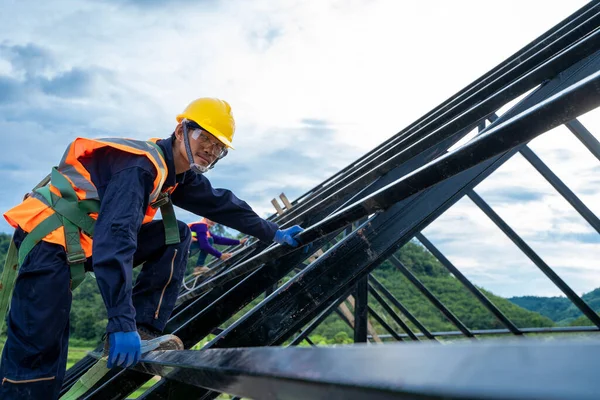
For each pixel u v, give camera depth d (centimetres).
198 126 279
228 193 316
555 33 386
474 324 3325
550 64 254
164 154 275
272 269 323
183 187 304
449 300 3456
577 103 130
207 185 310
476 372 39
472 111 274
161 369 163
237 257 598
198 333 311
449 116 354
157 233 295
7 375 243
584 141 386
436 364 43
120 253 225
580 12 421
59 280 249
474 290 720
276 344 280
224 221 315
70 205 253
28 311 244
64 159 257
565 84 300
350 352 57
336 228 237
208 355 101
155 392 209
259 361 74
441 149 345
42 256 249
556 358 36
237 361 82
